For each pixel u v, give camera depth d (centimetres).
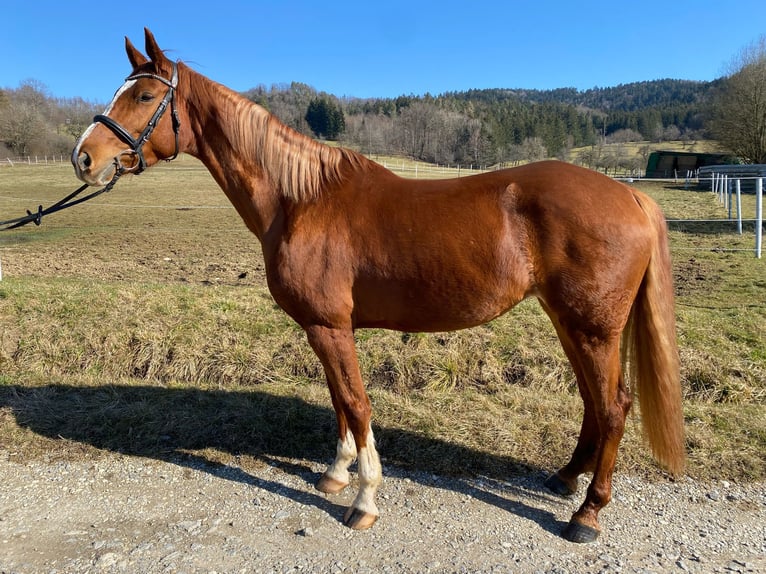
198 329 498
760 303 592
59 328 499
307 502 282
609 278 230
